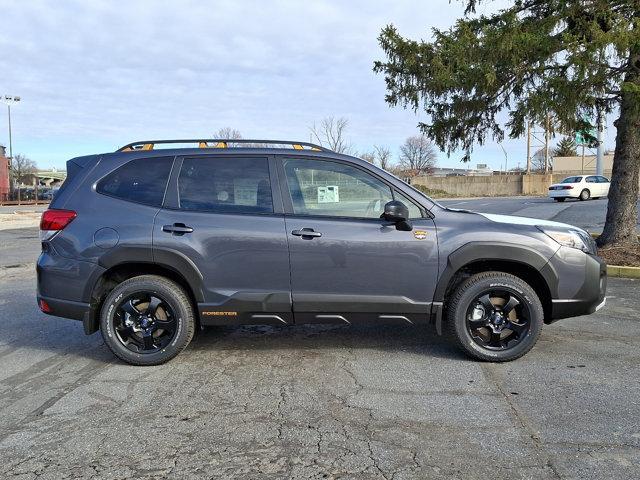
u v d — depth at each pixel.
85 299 4.57
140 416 3.67
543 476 2.85
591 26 7.60
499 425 3.45
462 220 4.60
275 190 4.61
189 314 4.62
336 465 3.00
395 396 3.92
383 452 3.13
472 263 4.68
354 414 3.64
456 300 4.56
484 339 4.63
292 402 3.85
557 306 4.54
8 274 9.84
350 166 4.63
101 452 3.18
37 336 5.69
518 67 8.71
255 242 4.48
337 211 4.59
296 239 4.48
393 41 9.89
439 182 50.12
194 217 4.56
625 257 9.05
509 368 4.46
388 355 4.83
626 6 7.82
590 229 14.09
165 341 4.62
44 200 56.03
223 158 4.70
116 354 4.62
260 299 4.52
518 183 47.94
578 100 8.14
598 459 3.02
